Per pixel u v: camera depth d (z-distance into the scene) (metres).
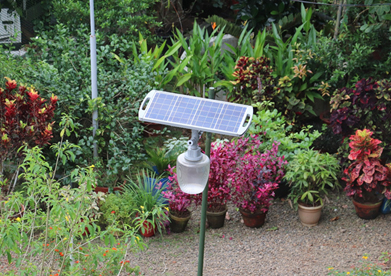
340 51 6.05
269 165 4.71
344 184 5.35
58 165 5.12
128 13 7.29
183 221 4.54
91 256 3.16
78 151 4.98
